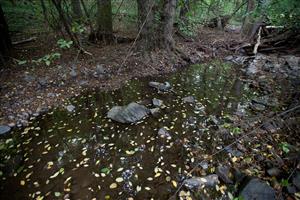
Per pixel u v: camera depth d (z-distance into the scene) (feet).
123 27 35.37
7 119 14.61
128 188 9.99
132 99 18.03
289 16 24.64
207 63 28.45
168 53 26.86
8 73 18.93
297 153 11.07
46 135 13.62
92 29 27.04
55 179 10.50
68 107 16.42
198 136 13.34
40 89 17.99
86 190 9.91
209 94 19.20
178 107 16.72
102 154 12.07
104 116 15.56
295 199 8.85
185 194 9.52
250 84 21.35
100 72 21.38
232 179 10.16
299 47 30.14
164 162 11.43
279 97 17.92
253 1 35.22
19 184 10.28
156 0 23.85
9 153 12.18
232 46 34.78
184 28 32.76
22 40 26.07
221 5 50.65
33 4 22.30
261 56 30.30
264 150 11.79
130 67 23.26
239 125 14.03
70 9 28.84
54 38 27.48
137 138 13.28
